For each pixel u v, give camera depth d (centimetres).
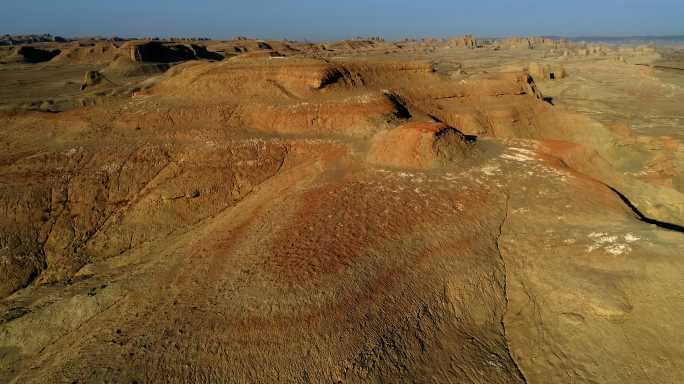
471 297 1421
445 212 1756
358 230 1598
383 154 2244
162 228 2159
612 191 1978
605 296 1330
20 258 1995
